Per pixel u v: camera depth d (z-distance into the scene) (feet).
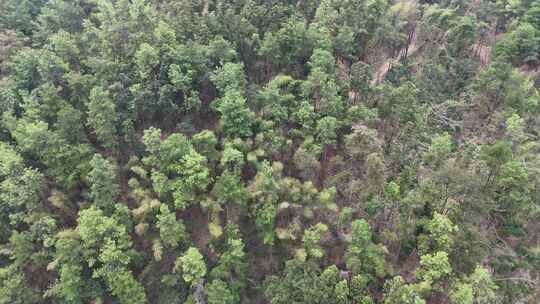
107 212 189.47
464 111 245.24
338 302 159.02
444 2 310.24
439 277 161.27
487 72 237.25
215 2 274.36
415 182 199.82
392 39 274.36
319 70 221.46
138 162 210.79
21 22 264.31
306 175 207.51
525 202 189.37
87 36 249.96
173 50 225.15
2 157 190.70
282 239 192.75
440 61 270.46
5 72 240.32
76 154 200.75
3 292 172.65
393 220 184.14
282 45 245.65
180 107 227.61
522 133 215.51
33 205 188.55
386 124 225.15
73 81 218.18
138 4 251.39
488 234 199.62
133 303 178.09
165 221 179.11
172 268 194.08
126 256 177.06
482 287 157.79
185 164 187.73
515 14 295.28
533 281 191.62
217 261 193.47
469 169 192.85
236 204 197.77
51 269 185.68
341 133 222.89
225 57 233.35
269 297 175.73
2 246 184.85
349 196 201.36
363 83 229.86
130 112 219.61
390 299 158.20
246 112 207.51
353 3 276.41
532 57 265.34
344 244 192.95
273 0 267.59
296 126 226.79
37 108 212.23
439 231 169.37
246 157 208.13
